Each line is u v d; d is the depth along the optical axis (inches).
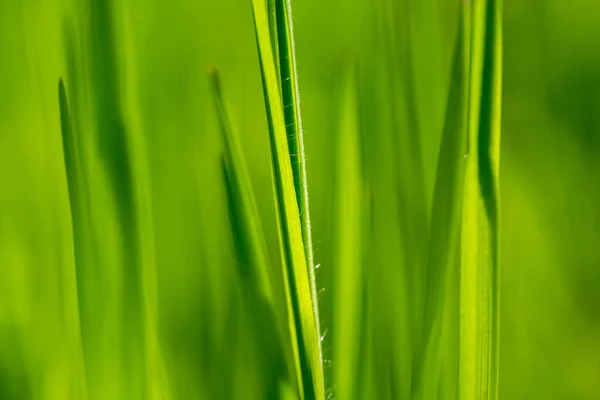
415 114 12.9
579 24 13.5
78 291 12.6
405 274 12.7
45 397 13.1
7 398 13.0
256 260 12.6
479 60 11.7
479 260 11.8
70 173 12.6
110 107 12.8
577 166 13.4
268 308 12.6
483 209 11.8
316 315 11.8
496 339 11.8
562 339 13.2
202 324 12.9
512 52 13.6
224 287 13.0
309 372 11.7
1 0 13.2
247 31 13.5
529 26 13.6
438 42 13.0
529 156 13.4
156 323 12.8
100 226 12.6
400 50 13.0
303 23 13.1
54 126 13.4
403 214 12.8
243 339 12.8
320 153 13.0
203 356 12.8
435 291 12.4
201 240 13.1
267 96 11.6
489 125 11.7
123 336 12.6
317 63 13.1
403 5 13.1
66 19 13.0
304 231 11.7
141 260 12.7
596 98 13.4
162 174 13.2
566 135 13.4
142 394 12.6
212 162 13.2
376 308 12.7
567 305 13.2
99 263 12.6
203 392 12.8
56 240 13.3
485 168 11.7
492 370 11.8
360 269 12.7
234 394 12.8
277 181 11.6
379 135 12.9
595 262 13.2
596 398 13.1
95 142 12.7
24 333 13.1
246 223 12.6
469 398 11.9
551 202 13.4
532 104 13.5
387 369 12.6
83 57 12.9
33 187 13.4
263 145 13.4
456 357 12.4
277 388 12.7
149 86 13.3
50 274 13.3
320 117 13.1
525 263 13.3
